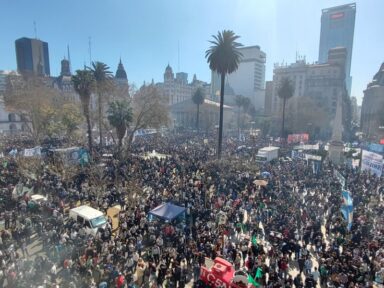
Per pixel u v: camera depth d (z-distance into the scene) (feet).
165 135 249.34
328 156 146.92
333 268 46.60
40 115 171.22
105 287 40.45
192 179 98.02
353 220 64.64
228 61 134.10
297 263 55.06
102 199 77.82
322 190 87.61
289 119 276.41
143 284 45.85
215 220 67.05
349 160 136.36
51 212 66.13
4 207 70.95
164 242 56.39
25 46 622.54
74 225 59.11
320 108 300.20
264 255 50.49
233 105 495.41
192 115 360.89
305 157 130.11
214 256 51.29
